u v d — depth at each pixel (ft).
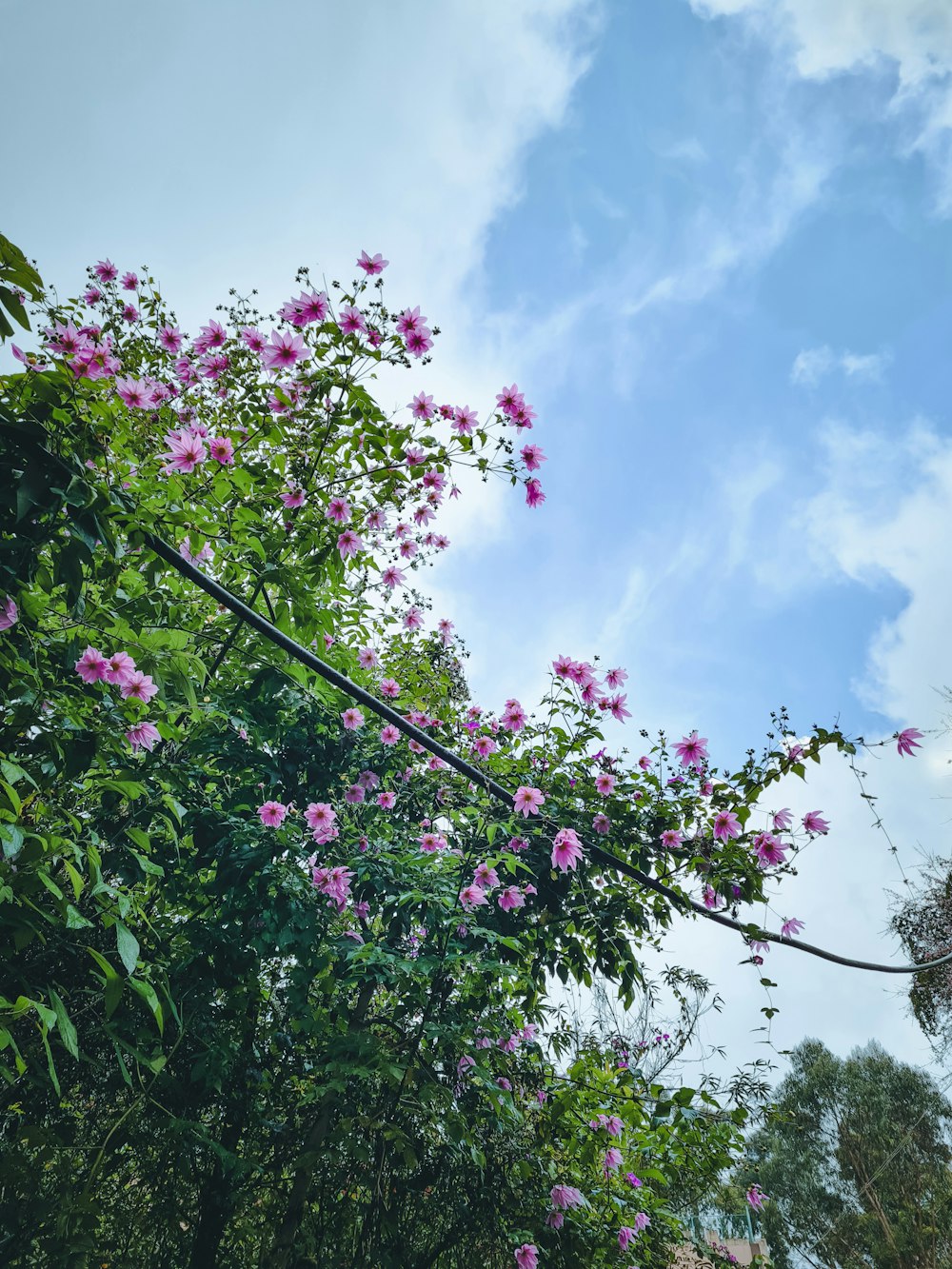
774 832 11.44
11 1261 7.23
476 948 11.51
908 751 10.76
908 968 11.80
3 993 7.41
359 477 9.93
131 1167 10.17
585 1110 12.52
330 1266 9.98
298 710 11.43
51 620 7.29
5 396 6.00
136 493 8.24
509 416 10.38
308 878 10.28
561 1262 11.00
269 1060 11.14
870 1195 50.42
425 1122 10.55
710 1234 16.53
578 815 12.48
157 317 13.91
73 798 7.88
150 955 9.48
